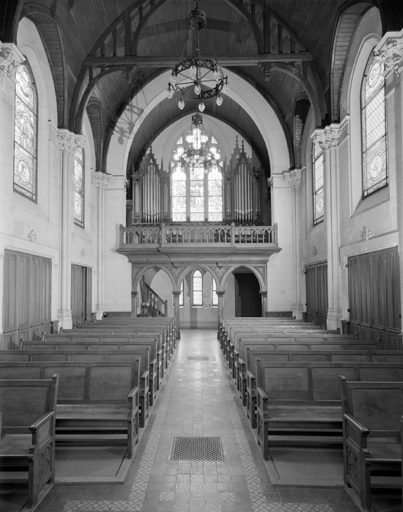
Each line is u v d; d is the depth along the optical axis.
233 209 25.77
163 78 21.23
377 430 5.43
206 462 6.50
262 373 7.07
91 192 20.02
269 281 21.25
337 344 9.90
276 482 5.75
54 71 14.12
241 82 21.34
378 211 11.63
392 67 10.02
